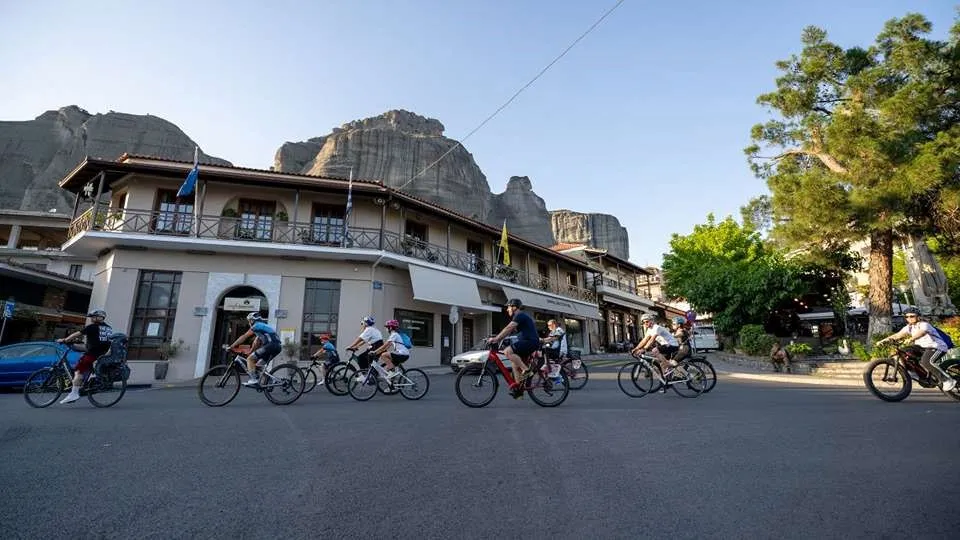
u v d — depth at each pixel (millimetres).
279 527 2637
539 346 7090
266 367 8008
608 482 3412
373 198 19203
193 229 17078
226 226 17422
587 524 2684
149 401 8219
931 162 11508
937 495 3068
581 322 32500
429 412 6656
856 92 14531
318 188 18062
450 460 4012
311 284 17891
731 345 22734
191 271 16672
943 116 13734
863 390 9211
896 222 13859
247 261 17297
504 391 9070
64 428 5387
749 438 4770
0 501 2979
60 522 2670
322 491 3232
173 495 3137
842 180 13836
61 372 7625
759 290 19047
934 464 3756
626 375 8805
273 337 8109
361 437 4934
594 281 35344
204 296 16547
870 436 4785
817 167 15930
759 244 30578
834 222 13680
